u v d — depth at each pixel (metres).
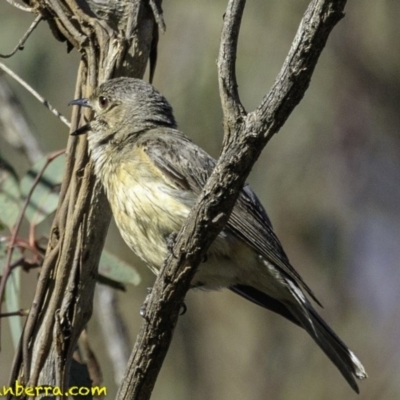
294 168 13.95
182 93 12.63
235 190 7.05
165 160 9.48
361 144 14.69
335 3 6.20
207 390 14.13
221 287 9.96
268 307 9.95
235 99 6.84
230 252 9.48
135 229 9.43
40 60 13.07
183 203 9.31
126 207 9.41
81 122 8.95
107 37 8.60
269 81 12.88
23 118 12.03
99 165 9.64
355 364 9.30
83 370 8.91
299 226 14.27
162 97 10.30
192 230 7.29
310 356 14.63
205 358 14.33
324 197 14.34
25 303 13.45
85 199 8.48
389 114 14.73
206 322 14.48
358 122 14.67
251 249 9.53
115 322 11.03
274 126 6.74
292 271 9.46
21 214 9.21
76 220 8.45
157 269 9.54
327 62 14.53
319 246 14.52
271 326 14.65
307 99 13.97
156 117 10.10
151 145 9.60
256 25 13.15
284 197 14.03
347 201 14.62
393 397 14.37
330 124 14.35
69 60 13.23
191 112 12.63
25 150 11.93
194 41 12.75
